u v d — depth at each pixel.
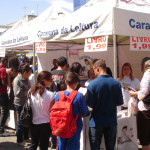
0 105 5.21
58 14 5.23
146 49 3.87
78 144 2.97
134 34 3.65
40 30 4.84
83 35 3.85
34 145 3.26
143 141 3.67
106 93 2.96
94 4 3.89
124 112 3.99
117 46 7.54
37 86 3.18
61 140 2.94
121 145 3.61
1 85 5.06
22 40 5.39
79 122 3.00
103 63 3.11
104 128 3.10
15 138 5.18
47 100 3.13
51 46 7.79
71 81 2.96
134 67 7.43
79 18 3.92
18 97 4.50
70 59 8.24
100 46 3.59
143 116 3.55
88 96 2.98
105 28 3.46
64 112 2.73
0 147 4.58
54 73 4.01
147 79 3.29
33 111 3.19
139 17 3.75
